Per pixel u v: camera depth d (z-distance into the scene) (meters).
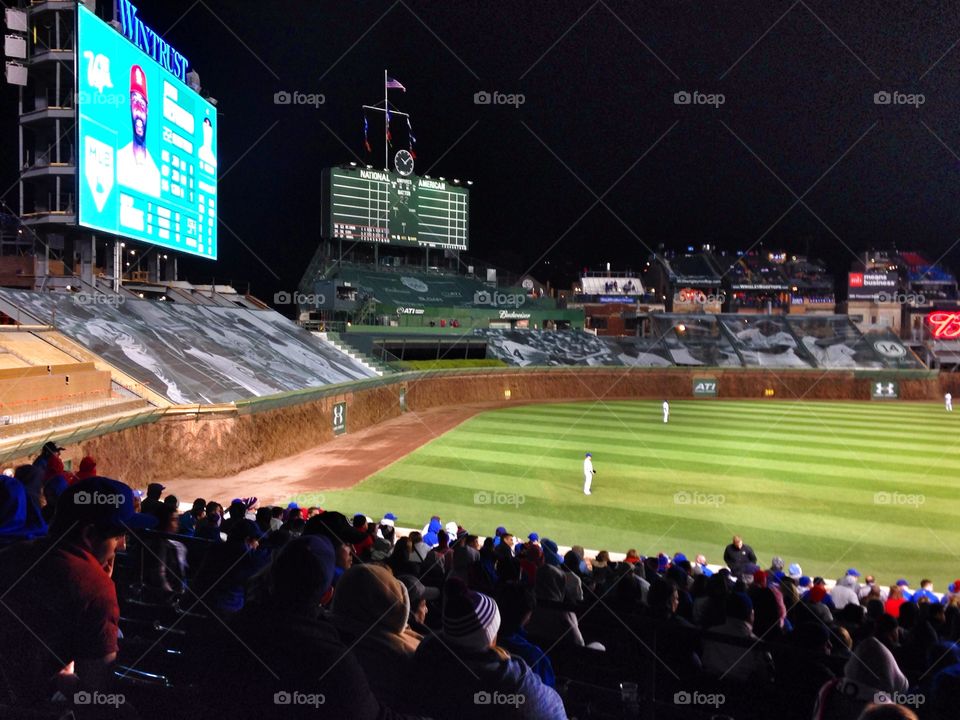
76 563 2.84
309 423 30.84
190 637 4.33
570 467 26.06
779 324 75.62
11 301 24.06
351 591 3.55
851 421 42.44
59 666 2.84
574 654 5.07
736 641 4.15
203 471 23.92
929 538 17.42
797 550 16.44
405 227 63.78
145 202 31.38
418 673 3.16
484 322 63.09
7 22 27.83
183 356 28.08
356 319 54.53
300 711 2.68
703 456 28.58
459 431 36.31
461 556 8.08
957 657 5.50
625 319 85.38
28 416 17.22
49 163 28.89
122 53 28.91
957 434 36.62
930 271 99.69
